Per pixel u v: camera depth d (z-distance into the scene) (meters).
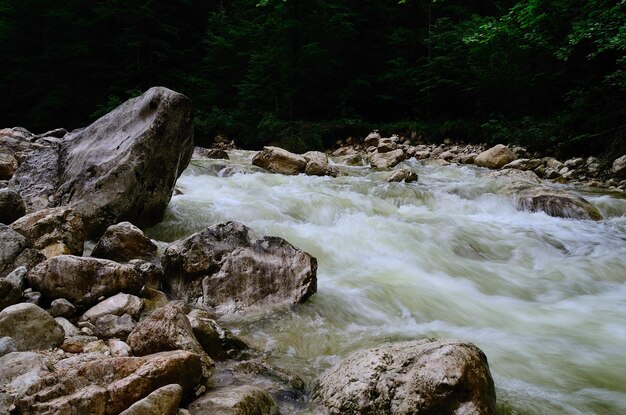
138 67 23.20
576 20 14.53
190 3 26.81
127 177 5.36
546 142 14.57
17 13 23.23
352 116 21.42
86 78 24.22
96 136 6.06
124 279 3.59
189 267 4.10
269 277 4.18
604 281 5.77
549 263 6.29
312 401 2.70
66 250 4.23
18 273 3.43
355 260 5.68
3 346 2.61
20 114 24.41
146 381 2.26
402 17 22.69
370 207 8.10
